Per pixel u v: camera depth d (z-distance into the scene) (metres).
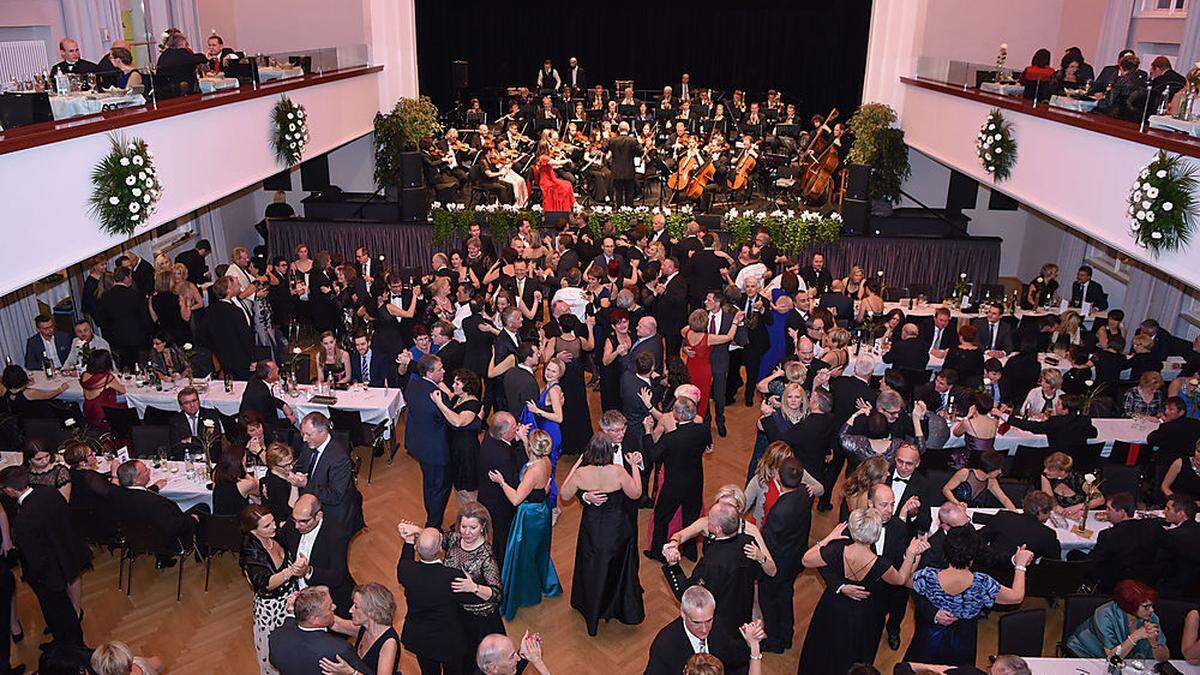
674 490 6.98
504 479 6.47
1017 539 6.17
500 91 25.50
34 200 6.52
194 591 7.35
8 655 6.18
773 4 25.34
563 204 15.43
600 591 6.42
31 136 6.31
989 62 16.39
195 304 10.35
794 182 16.94
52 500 6.05
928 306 11.77
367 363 9.55
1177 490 7.04
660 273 11.02
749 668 4.43
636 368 7.68
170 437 7.88
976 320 10.33
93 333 10.34
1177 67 12.75
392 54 16.92
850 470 6.88
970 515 6.47
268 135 10.86
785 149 18.23
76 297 11.67
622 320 8.73
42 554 5.96
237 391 8.96
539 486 6.51
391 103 17.22
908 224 15.23
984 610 5.82
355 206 16.17
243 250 11.03
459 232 14.79
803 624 6.90
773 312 10.20
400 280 9.83
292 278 11.50
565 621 6.86
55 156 6.73
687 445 6.79
